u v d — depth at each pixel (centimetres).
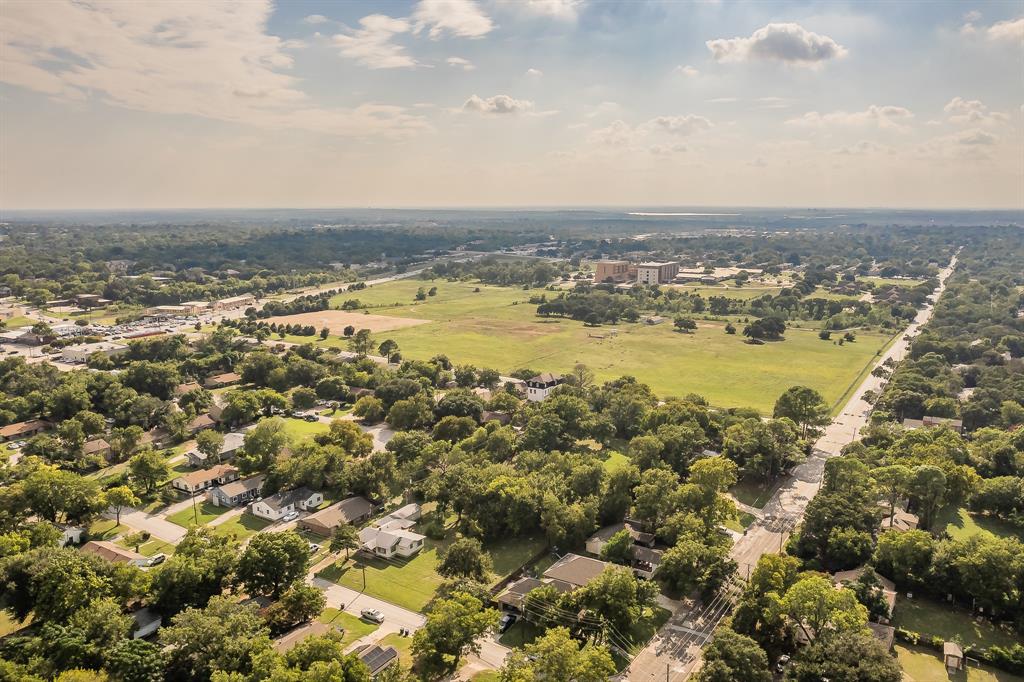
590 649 8856
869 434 18650
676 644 10162
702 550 11344
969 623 10769
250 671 8694
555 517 13088
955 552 11369
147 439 18962
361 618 10819
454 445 17188
